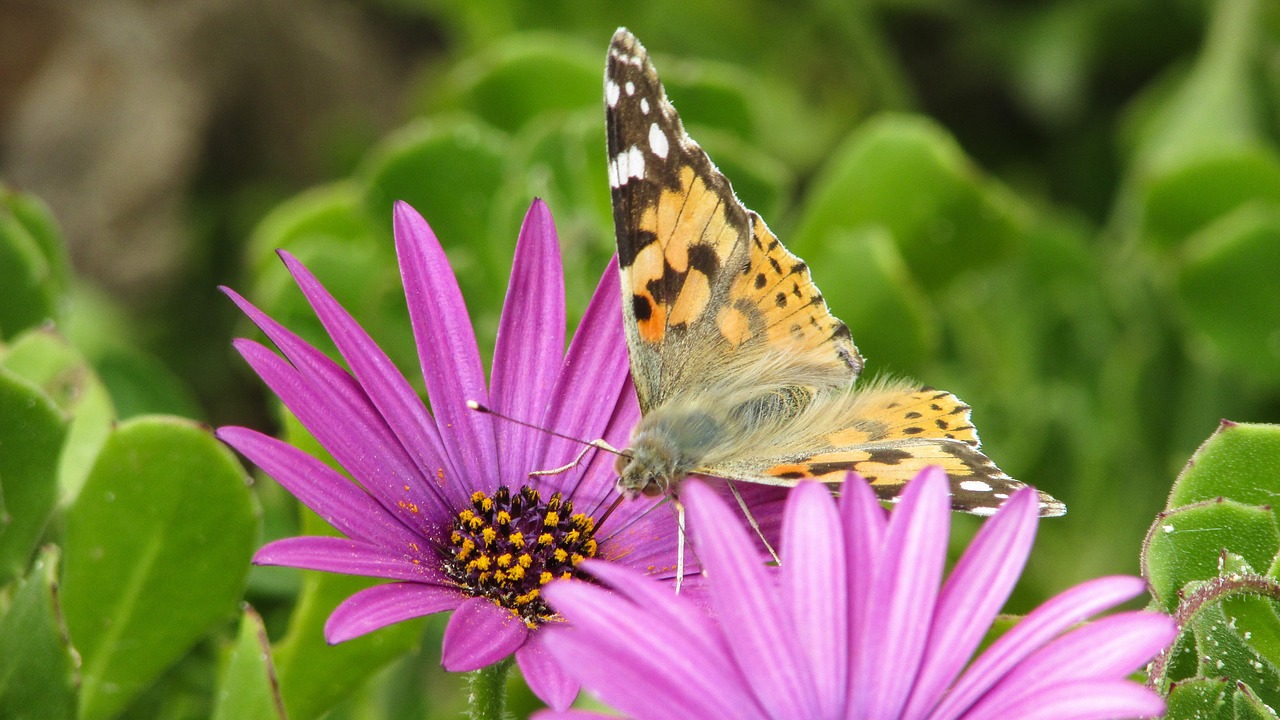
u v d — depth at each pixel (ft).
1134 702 1.45
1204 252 1.78
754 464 1.57
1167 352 1.83
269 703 1.53
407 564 1.55
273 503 1.74
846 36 2.06
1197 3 2.05
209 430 1.58
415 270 1.58
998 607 1.48
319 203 1.81
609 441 1.60
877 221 1.78
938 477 1.49
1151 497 1.82
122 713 1.69
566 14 2.00
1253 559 1.53
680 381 1.61
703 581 1.58
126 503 1.59
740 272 1.61
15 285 1.68
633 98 1.58
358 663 1.63
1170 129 1.96
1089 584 1.48
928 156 1.78
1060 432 1.82
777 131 2.04
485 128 1.79
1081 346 1.84
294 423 1.60
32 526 1.58
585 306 1.72
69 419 1.57
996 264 1.80
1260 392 1.82
